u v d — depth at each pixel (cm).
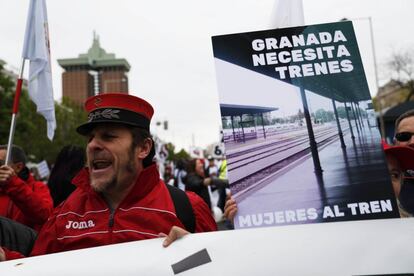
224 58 178
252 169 170
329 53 176
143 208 204
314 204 165
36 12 359
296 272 137
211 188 856
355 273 134
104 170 206
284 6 258
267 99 175
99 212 207
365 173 165
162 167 1421
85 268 156
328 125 171
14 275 157
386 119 2105
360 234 142
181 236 159
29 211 322
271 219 166
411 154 191
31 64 359
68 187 355
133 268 153
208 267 146
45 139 4175
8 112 3284
